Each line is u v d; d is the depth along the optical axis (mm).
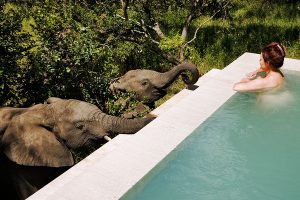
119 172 3506
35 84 6332
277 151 4105
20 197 5016
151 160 3684
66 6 6973
